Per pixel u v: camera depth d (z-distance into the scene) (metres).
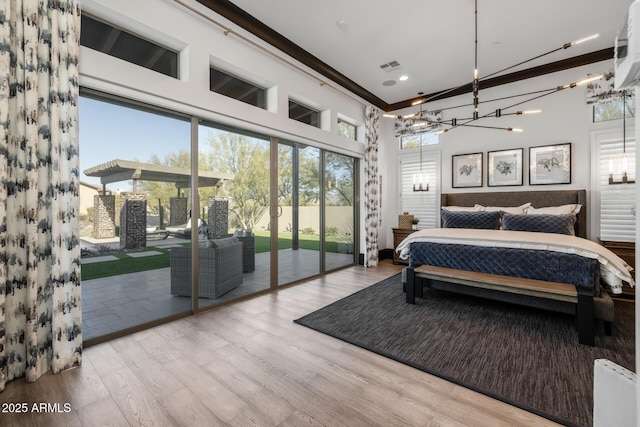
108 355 2.20
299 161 4.40
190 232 3.06
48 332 2.01
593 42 3.71
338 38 3.62
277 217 4.01
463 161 5.23
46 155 1.96
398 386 1.83
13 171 1.84
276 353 2.23
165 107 2.78
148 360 2.12
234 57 3.27
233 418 1.55
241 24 3.25
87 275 2.47
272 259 3.94
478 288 3.08
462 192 5.24
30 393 1.76
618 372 0.95
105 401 1.69
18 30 1.82
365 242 5.53
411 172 5.88
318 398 1.71
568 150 4.29
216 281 3.22
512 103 4.76
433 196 5.61
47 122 1.96
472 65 4.30
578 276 2.68
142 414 1.58
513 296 2.86
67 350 2.02
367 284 4.24
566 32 3.47
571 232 3.66
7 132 1.78
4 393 1.75
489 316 2.96
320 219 4.81
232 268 3.50
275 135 3.88
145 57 2.73
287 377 1.92
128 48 2.62
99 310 2.54
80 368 2.03
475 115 3.05
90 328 2.50
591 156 4.12
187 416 1.57
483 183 5.04
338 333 2.57
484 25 3.34
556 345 2.33
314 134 4.36
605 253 2.73
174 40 2.78
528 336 2.49
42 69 1.93
